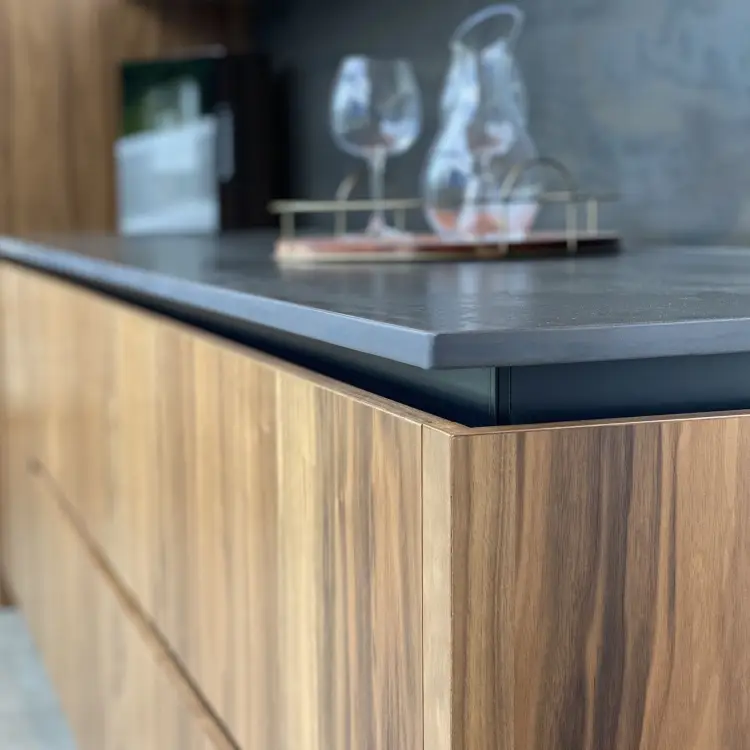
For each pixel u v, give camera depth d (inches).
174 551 44.0
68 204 107.2
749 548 25.3
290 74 105.9
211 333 43.4
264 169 103.7
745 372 26.5
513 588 23.6
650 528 24.5
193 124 101.7
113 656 55.7
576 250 53.7
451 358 22.5
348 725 28.7
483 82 58.1
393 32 87.5
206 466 39.0
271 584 33.4
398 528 25.2
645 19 60.3
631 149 62.4
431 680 24.2
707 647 25.3
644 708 25.0
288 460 31.4
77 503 63.3
